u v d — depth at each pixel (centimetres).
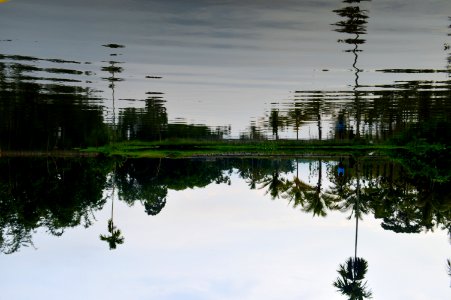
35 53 2364
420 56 2319
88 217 2955
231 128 4038
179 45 2348
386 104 3130
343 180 3503
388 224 2938
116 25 2291
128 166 4294
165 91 2914
